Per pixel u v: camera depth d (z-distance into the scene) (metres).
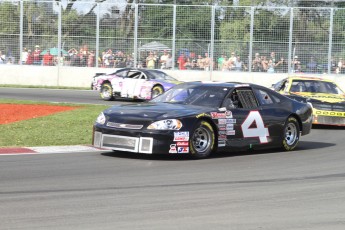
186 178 13.33
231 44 48.97
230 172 14.31
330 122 26.05
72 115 26.66
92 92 45.91
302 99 26.31
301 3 56.91
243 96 17.77
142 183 12.62
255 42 48.69
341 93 28.38
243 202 10.89
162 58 49.47
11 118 25.06
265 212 10.13
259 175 13.96
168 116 15.84
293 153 18.19
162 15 49.41
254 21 48.53
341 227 9.23
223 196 11.39
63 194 11.34
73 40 50.50
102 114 16.70
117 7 49.84
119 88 38.78
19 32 50.56
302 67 48.16
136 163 15.37
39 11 50.38
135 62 49.81
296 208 10.48
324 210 10.38
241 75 48.88
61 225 9.05
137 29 49.69
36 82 50.88
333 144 20.72
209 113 16.48
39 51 50.81
